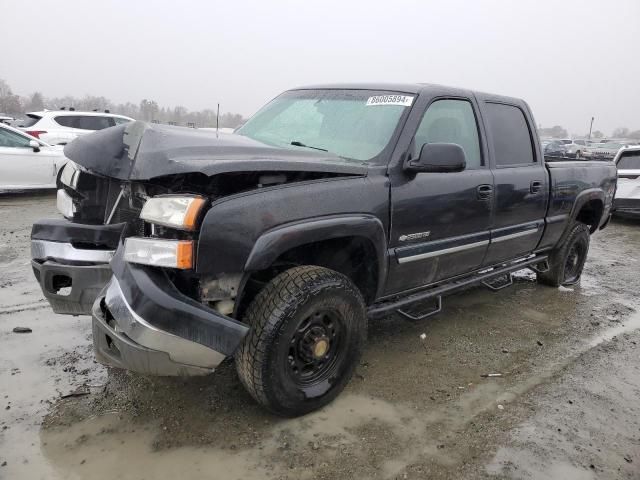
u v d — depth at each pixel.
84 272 2.94
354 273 3.21
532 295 5.29
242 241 2.39
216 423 2.74
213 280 2.42
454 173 3.54
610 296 5.42
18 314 4.00
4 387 2.98
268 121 3.94
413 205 3.21
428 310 4.29
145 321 2.27
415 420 2.88
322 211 2.69
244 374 2.61
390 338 4.00
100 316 2.53
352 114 3.53
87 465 2.39
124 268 2.46
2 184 9.39
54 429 2.63
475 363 3.63
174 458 2.47
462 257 3.77
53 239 3.03
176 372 2.38
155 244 2.33
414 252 3.31
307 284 2.63
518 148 4.38
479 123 3.92
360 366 3.50
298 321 2.61
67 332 3.72
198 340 2.32
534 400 3.16
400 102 3.40
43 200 9.66
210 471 2.39
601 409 3.09
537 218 4.58
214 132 3.21
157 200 2.37
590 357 3.83
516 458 2.59
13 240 6.39
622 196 10.31
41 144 9.96
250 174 2.49
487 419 2.92
